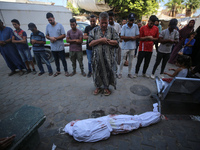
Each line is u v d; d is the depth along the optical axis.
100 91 2.87
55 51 3.47
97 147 1.53
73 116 2.09
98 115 2.10
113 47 2.32
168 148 1.52
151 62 5.11
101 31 2.20
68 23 5.21
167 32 2.96
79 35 3.28
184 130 1.78
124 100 2.53
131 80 3.43
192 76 2.12
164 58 3.22
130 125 1.71
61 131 1.79
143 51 3.20
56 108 2.31
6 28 3.49
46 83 3.35
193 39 3.69
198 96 1.82
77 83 3.31
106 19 2.04
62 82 3.38
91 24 2.98
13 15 4.31
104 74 2.49
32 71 4.14
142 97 2.63
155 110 2.08
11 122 1.32
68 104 2.42
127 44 3.17
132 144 1.57
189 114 2.12
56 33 3.28
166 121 1.94
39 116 1.41
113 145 1.56
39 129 1.84
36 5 4.62
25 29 4.57
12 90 3.02
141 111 2.21
